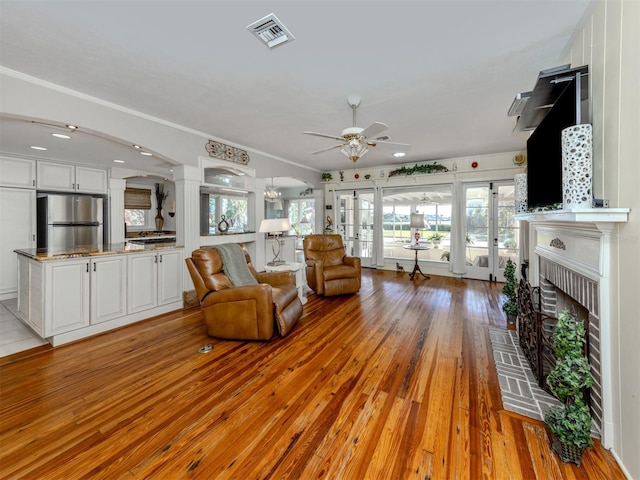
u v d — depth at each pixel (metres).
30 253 2.94
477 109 3.21
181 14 1.73
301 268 4.11
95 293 2.99
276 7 1.67
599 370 1.53
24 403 1.84
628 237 1.30
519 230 5.21
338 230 7.15
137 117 3.28
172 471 1.35
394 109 3.21
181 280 3.85
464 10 1.70
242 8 1.68
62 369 2.27
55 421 1.68
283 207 10.24
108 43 2.02
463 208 5.66
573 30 1.88
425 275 5.99
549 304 2.47
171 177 6.28
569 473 1.34
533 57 2.20
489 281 5.47
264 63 2.28
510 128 3.86
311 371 2.24
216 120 3.55
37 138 3.75
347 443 1.51
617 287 1.40
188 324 3.28
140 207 7.08
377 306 3.94
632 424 1.29
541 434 1.57
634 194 1.25
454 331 3.04
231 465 1.38
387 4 1.65
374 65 2.31
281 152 5.16
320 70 2.38
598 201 1.45
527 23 1.81
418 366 2.31
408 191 6.37
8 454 1.43
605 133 1.48
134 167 5.61
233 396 1.92
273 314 2.86
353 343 2.76
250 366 2.32
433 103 3.05
